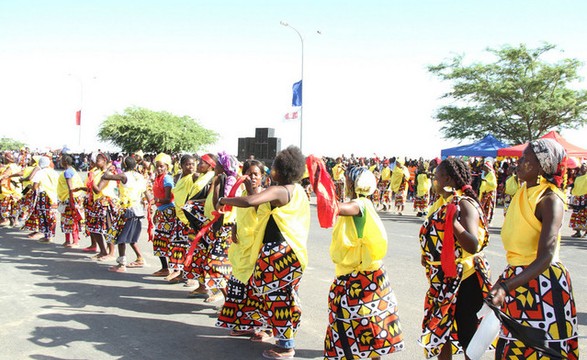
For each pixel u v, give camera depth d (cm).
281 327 467
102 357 471
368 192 397
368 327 383
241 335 537
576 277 851
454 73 3706
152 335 532
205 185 620
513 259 308
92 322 567
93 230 883
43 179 1015
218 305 641
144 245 1044
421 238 394
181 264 730
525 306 292
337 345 394
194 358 474
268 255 453
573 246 1202
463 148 2344
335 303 394
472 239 355
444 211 379
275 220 452
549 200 289
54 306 620
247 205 424
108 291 692
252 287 504
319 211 377
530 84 3509
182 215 676
